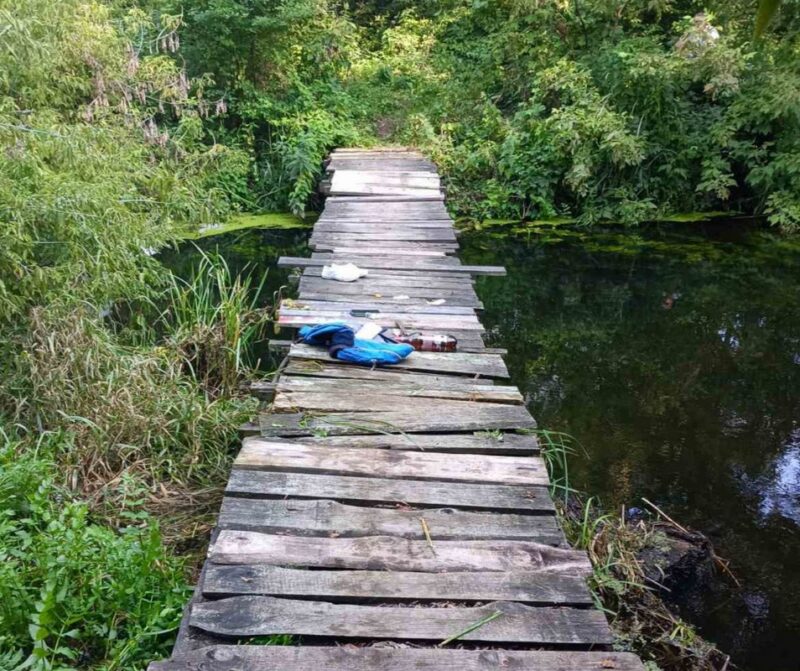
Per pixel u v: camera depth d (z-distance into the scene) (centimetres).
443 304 523
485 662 221
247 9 1002
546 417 514
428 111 1210
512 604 245
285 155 1022
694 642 312
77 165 470
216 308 553
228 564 256
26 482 327
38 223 441
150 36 900
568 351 643
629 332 691
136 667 252
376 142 1130
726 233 1002
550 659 224
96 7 662
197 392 473
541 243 955
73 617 253
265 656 220
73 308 451
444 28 1450
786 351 650
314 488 302
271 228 953
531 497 303
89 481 376
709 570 360
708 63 998
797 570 362
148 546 293
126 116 650
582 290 800
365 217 753
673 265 877
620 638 309
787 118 1017
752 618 331
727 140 1032
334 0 1327
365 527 280
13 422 402
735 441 486
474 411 369
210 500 379
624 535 373
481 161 1084
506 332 686
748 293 791
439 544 271
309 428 346
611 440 483
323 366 416
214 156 753
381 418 357
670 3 1186
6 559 282
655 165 1082
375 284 562
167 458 402
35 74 532
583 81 1071
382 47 1472
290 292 712
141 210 576
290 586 248
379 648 225
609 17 1161
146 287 526
